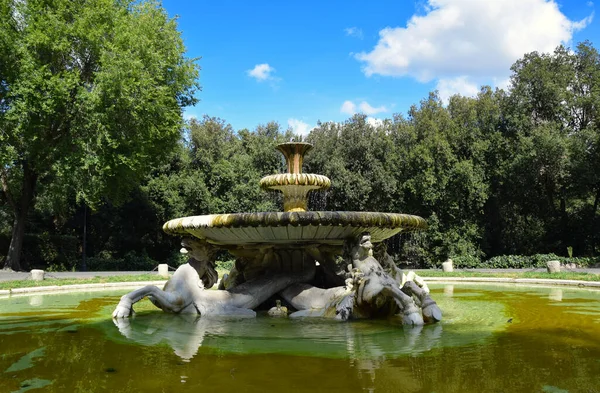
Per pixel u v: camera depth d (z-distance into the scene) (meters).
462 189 25.00
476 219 25.72
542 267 21.77
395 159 26.67
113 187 21.05
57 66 19.16
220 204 27.50
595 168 24.77
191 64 22.94
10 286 10.84
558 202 28.62
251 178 27.73
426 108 28.28
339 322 5.47
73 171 18.28
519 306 7.04
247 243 6.95
